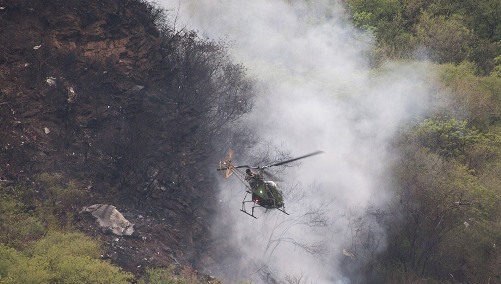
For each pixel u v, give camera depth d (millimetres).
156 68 90312
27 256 65062
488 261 95188
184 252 77062
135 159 80438
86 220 73562
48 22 84750
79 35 86062
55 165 76938
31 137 77375
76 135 80250
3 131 75812
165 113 87125
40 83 80812
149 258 72625
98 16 88000
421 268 94562
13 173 73688
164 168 82688
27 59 81688
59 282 62344
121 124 83188
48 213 71375
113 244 72125
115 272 65625
